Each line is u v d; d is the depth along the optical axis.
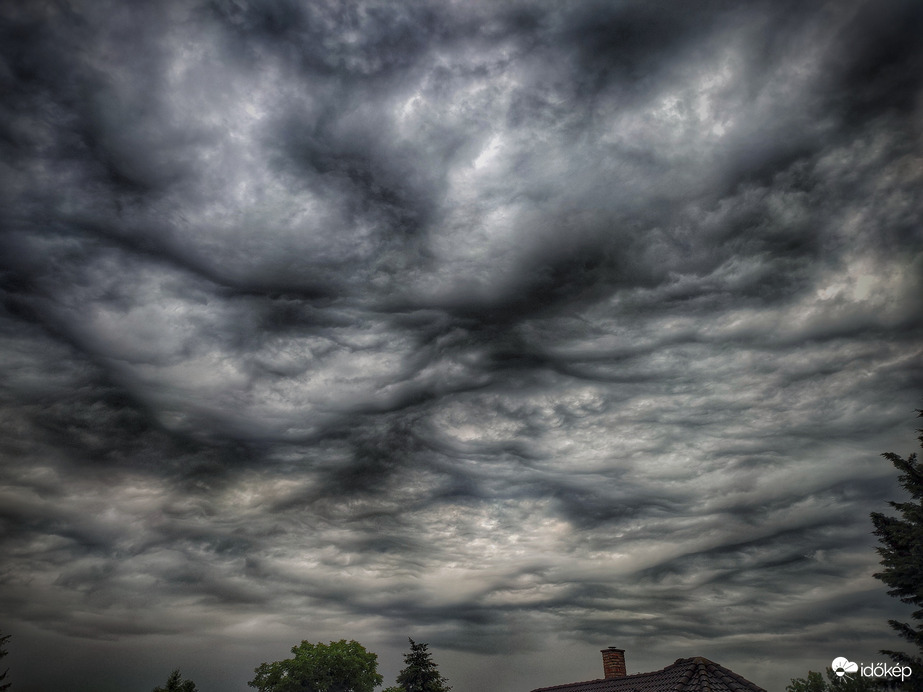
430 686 45.19
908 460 25.70
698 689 21.30
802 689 40.25
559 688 27.50
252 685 52.81
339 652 53.19
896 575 24.06
